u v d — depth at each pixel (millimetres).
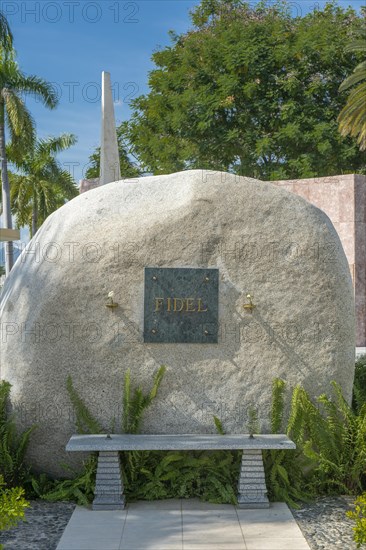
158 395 7574
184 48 31188
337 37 28969
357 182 19297
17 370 7578
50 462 7613
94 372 7539
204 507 6977
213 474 7305
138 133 32031
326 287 7762
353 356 7879
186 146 30438
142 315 7594
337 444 7375
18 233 11508
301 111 28531
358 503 6113
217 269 7672
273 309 7684
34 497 7367
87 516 6734
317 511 6902
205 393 7586
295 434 7316
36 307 7598
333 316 7742
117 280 7613
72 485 7316
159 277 7613
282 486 7262
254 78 29109
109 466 7000
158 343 7582
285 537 6191
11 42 28219
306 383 7656
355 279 19234
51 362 7523
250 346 7648
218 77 29672
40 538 6258
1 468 7289
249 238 7742
